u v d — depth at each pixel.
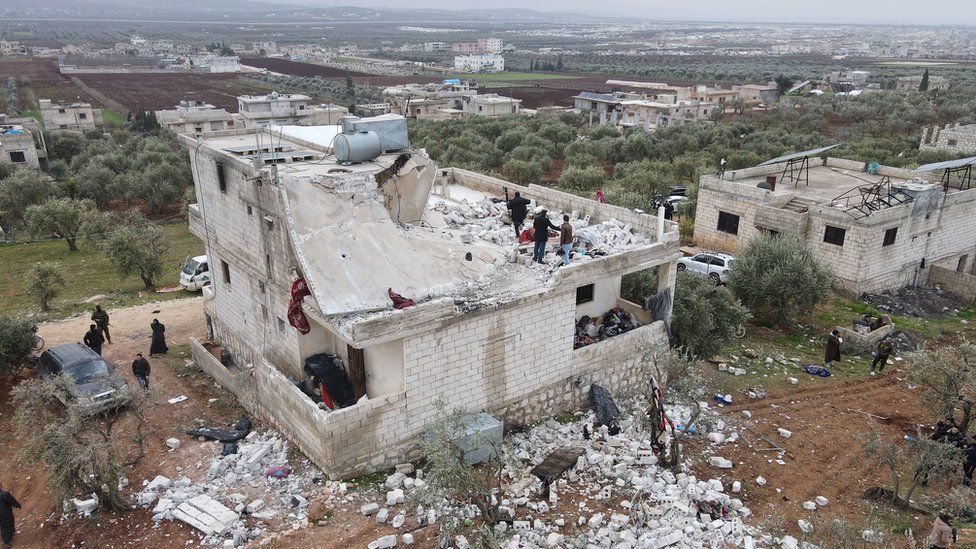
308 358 19.05
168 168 59.12
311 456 16.91
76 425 15.30
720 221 38.22
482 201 25.58
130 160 64.81
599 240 21.44
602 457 17.45
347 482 16.19
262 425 19.14
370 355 17.88
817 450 19.19
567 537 14.57
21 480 17.38
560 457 17.25
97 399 18.73
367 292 17.36
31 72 190.88
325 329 19.25
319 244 17.45
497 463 15.69
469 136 76.75
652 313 22.20
